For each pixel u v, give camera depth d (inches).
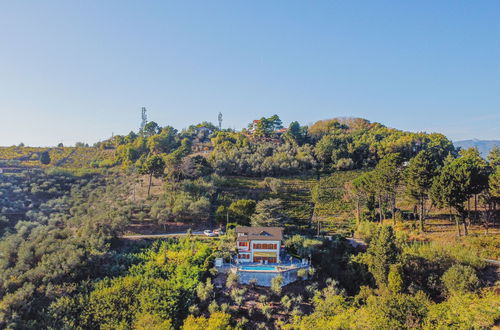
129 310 2203.5
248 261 2731.3
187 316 2188.7
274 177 4909.0
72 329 2087.8
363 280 2593.5
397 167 3304.6
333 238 3208.7
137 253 2876.5
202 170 4731.8
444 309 1877.5
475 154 4566.9
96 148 6840.6
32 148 6387.8
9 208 3779.5
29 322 2087.8
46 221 3607.3
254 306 2304.4
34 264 2625.5
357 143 5905.5
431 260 2428.6
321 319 2026.3
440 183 2837.1
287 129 7268.7
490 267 2325.3
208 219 3619.6
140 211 3609.7
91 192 4416.8
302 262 2699.3
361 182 3683.6
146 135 7706.7
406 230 3122.5
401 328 1745.8
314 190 4416.8
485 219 2962.6
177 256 2751.0
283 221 3582.7
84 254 2657.5
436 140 6156.5
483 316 1795.0
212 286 2358.5
